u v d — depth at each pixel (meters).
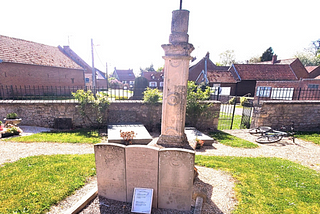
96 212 2.86
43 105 8.16
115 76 59.62
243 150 6.21
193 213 2.85
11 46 18.09
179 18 3.73
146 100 8.45
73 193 3.26
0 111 8.12
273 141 7.04
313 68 27.14
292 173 4.28
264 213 2.86
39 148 5.62
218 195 3.34
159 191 3.06
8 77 16.66
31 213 2.67
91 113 8.34
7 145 5.76
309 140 7.35
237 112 15.62
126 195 3.18
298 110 8.71
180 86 3.93
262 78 24.20
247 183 3.76
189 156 2.83
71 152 5.43
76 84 25.84
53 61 22.11
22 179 3.56
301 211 2.91
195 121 8.54
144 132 6.93
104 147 3.07
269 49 39.81
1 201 2.89
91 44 17.08
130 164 3.04
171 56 3.81
